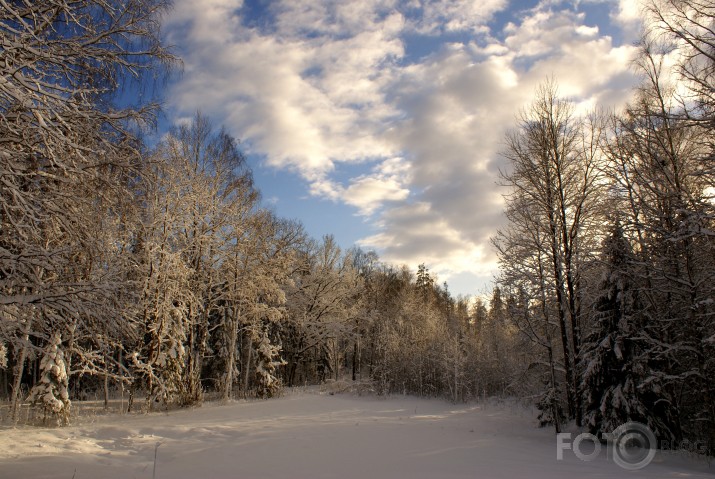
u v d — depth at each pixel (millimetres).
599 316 16203
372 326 47594
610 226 16391
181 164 24578
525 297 19234
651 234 15516
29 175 8156
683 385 16406
